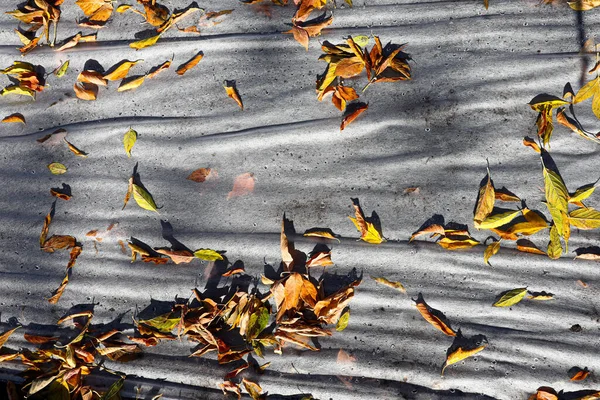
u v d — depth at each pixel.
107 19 1.39
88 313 1.34
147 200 1.35
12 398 1.33
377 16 1.37
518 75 1.35
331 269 1.34
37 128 1.38
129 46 1.38
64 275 1.36
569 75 1.34
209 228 1.35
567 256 1.32
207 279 1.34
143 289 1.35
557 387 1.30
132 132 1.37
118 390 1.33
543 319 1.31
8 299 1.36
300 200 1.35
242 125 1.36
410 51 1.36
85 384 1.34
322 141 1.35
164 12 1.38
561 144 1.33
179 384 1.34
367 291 1.33
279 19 1.38
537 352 1.31
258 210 1.35
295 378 1.33
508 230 1.32
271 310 1.33
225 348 1.32
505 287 1.32
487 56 1.35
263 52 1.37
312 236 1.34
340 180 1.35
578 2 1.35
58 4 1.40
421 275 1.33
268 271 1.34
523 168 1.33
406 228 1.33
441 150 1.34
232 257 1.34
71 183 1.37
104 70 1.38
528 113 1.34
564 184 1.32
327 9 1.38
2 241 1.37
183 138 1.37
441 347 1.32
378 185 1.34
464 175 1.33
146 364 1.34
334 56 1.36
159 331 1.33
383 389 1.32
